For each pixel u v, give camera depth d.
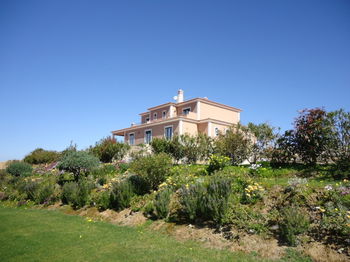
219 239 6.24
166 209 8.17
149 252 5.69
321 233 5.47
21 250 6.03
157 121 31.81
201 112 31.92
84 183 12.46
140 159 11.17
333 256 4.80
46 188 13.54
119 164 18.03
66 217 10.04
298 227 5.52
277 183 8.36
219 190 7.38
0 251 5.99
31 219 9.66
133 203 9.62
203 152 16.47
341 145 9.86
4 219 9.73
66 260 5.34
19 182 17.02
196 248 5.92
